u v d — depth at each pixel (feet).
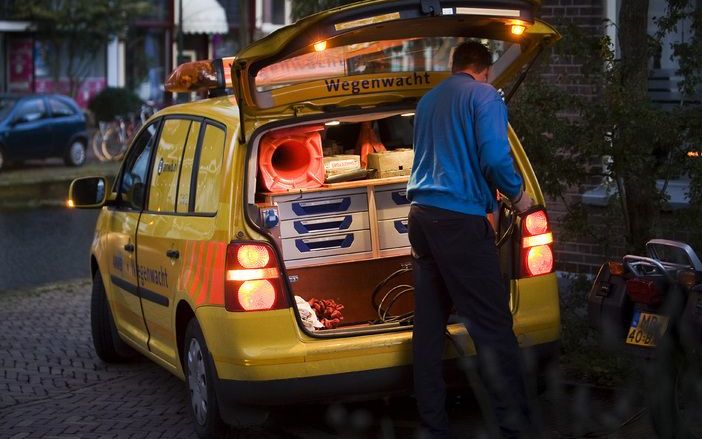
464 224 18.78
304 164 21.53
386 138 23.89
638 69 24.54
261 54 18.75
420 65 22.79
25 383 27.04
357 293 22.02
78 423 23.43
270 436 21.85
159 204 23.48
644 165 23.94
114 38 128.98
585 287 25.40
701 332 18.19
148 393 25.80
